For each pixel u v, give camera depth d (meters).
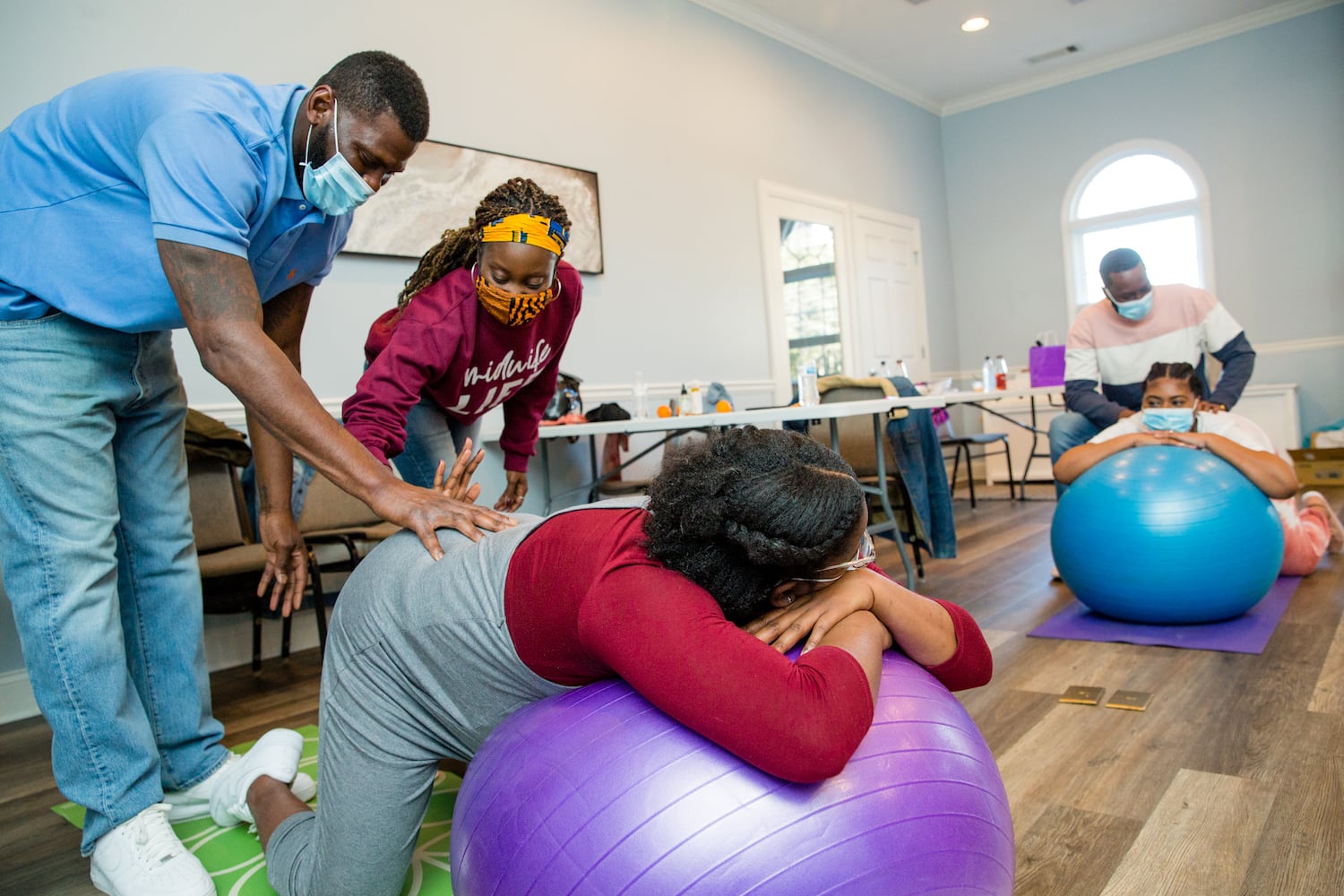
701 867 0.72
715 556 0.81
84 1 2.69
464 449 1.22
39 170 1.22
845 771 0.76
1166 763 1.55
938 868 0.75
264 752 1.42
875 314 6.27
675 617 0.77
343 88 1.19
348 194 1.25
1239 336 3.27
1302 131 5.88
